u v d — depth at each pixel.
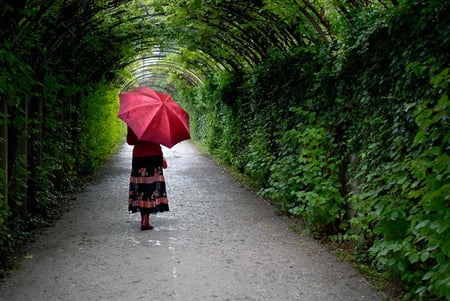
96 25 9.78
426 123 3.20
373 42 5.00
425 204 3.27
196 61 18.31
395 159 4.39
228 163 14.73
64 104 9.39
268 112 9.52
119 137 24.45
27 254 5.34
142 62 22.02
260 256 5.37
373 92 5.14
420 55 4.12
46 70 7.62
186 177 12.37
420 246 3.99
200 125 23.75
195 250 5.60
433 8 3.97
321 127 6.59
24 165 6.14
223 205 8.53
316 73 6.70
